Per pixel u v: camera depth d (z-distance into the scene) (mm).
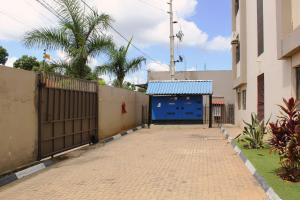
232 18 26078
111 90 18969
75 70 16359
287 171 7730
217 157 11594
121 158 11711
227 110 32438
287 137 7695
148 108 28375
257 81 17625
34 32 16078
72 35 16281
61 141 12602
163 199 6789
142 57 23844
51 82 11703
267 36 14977
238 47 24609
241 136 16016
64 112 12797
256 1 17688
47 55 16438
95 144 15539
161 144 15367
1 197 7254
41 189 7828
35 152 10680
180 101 26297
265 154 11078
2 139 8977
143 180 8406
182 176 8734
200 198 6801
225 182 8039
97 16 16469
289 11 11570
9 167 9273
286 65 12125
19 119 9797
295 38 10117
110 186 7918
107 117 18125
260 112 16984
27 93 10234
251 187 7547
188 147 14211
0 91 8891
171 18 31547
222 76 34312
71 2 16094
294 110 8484
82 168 10094
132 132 21750
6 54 31672
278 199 6164
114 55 22203
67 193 7434
